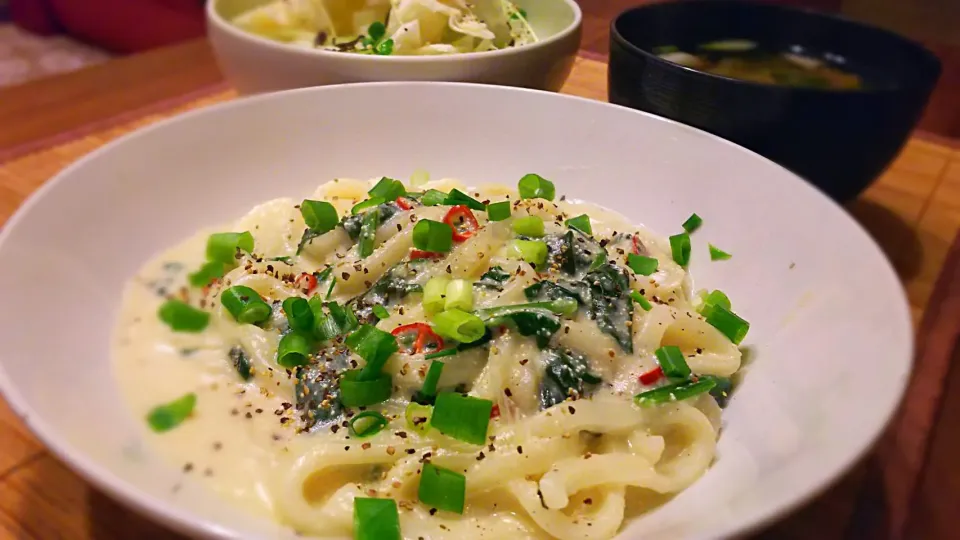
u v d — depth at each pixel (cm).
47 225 21
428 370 20
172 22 63
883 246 26
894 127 25
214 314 22
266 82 29
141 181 23
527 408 20
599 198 26
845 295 20
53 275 20
